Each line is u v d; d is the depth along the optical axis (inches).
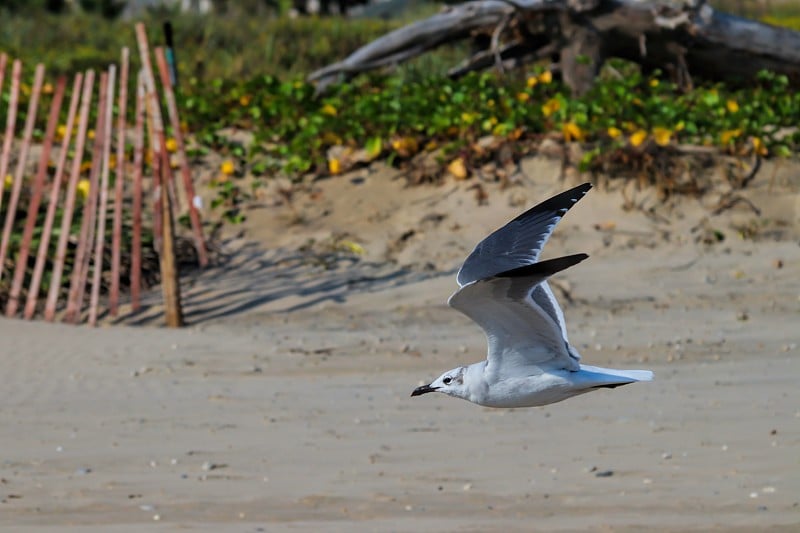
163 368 567.2
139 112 684.1
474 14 925.2
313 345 607.2
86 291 711.7
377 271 729.0
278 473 415.8
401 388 529.7
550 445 444.1
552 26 907.4
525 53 934.4
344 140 855.7
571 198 312.2
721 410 479.8
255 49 1311.5
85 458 435.2
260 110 893.8
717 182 788.6
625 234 757.3
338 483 403.5
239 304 691.4
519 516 367.6
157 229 659.4
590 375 321.4
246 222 791.1
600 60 910.4
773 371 538.9
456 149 819.4
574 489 392.8
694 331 614.2
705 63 914.7
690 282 697.6
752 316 641.0
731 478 398.9
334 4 1872.5
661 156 792.3
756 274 705.6
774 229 759.1
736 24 901.8
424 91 900.6
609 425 467.2
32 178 796.0
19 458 435.8
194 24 1387.8
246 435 461.7
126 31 1381.6
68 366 572.4
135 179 680.4
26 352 598.2
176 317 658.8
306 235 774.5
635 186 788.6
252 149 842.2
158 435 462.6
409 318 659.4
